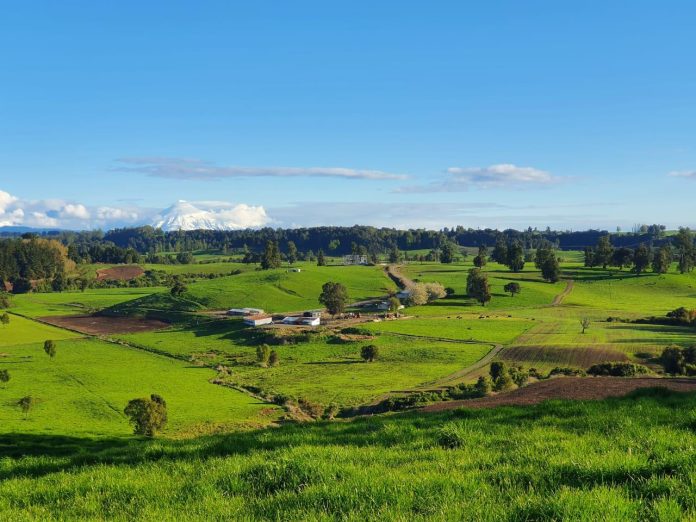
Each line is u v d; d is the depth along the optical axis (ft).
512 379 246.68
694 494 23.70
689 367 245.65
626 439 37.37
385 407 232.94
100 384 309.42
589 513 22.07
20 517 28.96
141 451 48.32
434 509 24.34
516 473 29.73
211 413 236.63
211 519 25.84
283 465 32.83
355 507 25.63
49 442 99.71
